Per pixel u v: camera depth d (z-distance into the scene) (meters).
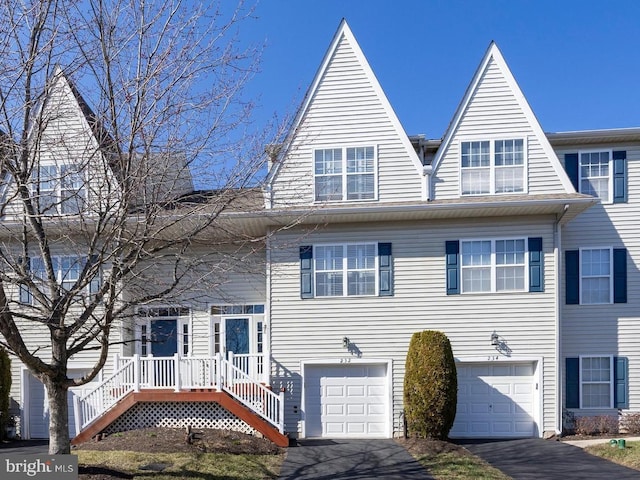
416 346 12.41
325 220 13.40
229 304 14.07
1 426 13.45
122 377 12.24
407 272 13.34
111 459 9.33
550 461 10.22
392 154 13.54
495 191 13.37
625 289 13.59
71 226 8.32
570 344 13.58
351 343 13.23
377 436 13.04
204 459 9.68
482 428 13.04
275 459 10.42
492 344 12.95
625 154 13.98
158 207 7.45
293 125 11.70
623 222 13.82
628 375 13.38
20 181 7.11
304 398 13.15
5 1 6.92
